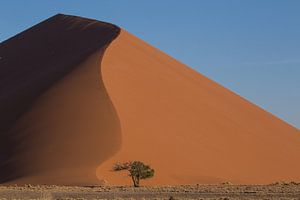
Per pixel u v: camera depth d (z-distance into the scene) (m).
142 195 66.94
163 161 96.44
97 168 90.69
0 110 113.12
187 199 59.06
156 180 91.81
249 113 133.12
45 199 59.66
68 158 94.25
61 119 102.62
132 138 98.50
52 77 117.50
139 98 110.06
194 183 94.31
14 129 105.12
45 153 96.56
